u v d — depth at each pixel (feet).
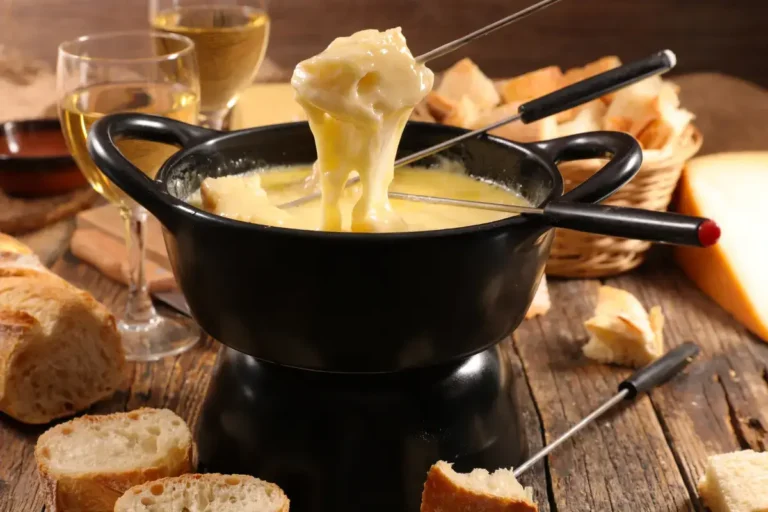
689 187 3.41
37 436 2.71
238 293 2.30
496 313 2.34
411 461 2.42
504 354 2.61
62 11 5.98
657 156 3.21
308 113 2.38
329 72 2.31
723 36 6.32
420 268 2.22
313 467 2.42
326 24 6.23
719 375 2.96
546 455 2.66
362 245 2.19
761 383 2.93
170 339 3.07
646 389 2.83
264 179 2.72
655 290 3.35
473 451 2.47
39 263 3.05
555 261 3.36
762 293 3.11
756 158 3.73
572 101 2.57
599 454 2.67
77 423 2.60
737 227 3.31
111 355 2.81
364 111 2.32
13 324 2.68
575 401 2.86
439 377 2.44
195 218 2.27
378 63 2.34
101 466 2.48
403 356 2.31
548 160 2.55
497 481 2.40
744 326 3.17
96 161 2.39
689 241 2.10
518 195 2.64
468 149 2.73
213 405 2.55
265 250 2.23
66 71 2.94
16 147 3.84
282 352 2.33
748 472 2.52
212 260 2.29
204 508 2.37
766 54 6.34
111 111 2.95
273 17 6.19
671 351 2.93
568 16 6.27
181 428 2.57
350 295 2.24
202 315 2.40
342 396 2.41
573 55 6.36
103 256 3.35
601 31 6.32
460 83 3.64
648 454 2.68
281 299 2.27
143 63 2.95
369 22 6.27
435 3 6.21
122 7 6.02
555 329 3.15
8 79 4.87
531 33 6.31
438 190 2.68
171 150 2.85
